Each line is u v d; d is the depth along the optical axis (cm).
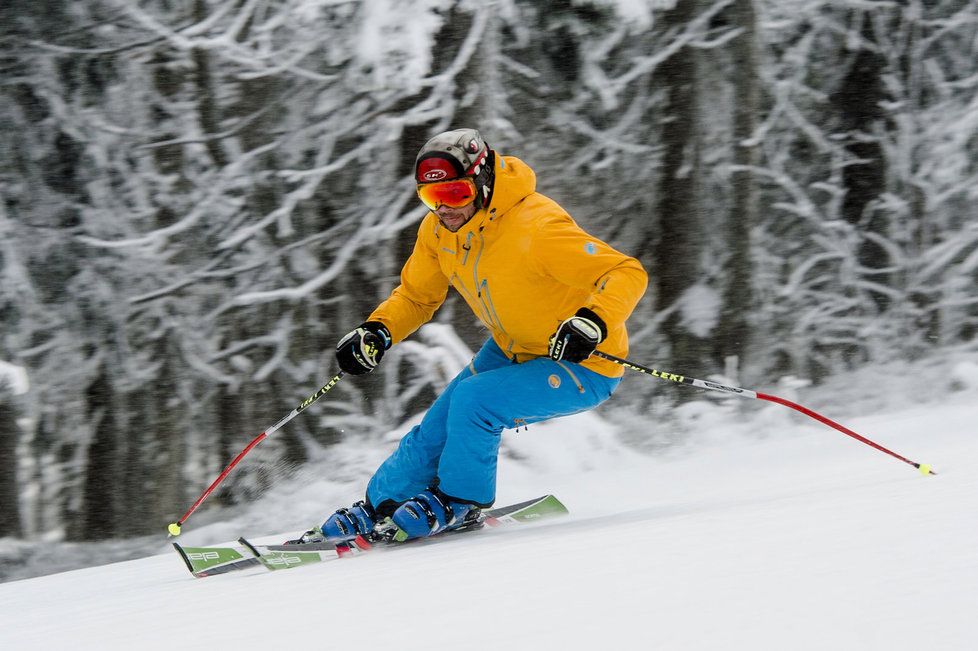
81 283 1962
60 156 1978
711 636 392
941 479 807
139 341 2005
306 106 2014
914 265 2644
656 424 2097
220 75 1983
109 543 1986
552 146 2320
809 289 2641
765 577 474
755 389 2261
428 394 1984
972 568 447
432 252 986
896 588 429
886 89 2638
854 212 2747
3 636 623
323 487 1884
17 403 1886
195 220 1944
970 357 2527
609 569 539
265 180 2019
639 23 1970
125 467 2008
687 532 646
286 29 1962
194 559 872
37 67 1920
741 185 2327
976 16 2642
